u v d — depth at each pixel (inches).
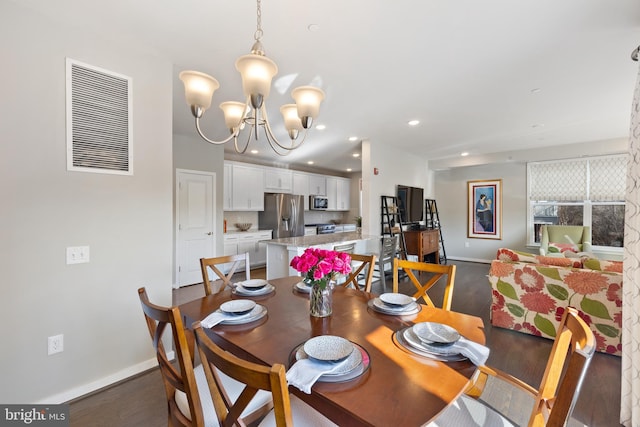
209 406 48.8
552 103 128.0
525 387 49.1
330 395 34.4
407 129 168.6
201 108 64.3
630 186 66.3
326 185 308.0
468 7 68.1
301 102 68.7
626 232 67.0
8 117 66.9
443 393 34.9
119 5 67.8
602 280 98.7
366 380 37.3
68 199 75.4
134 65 86.6
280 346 46.6
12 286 67.7
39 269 71.2
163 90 92.7
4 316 66.8
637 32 77.0
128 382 83.8
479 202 271.1
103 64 80.6
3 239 66.7
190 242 188.1
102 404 74.4
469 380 37.7
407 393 34.8
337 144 205.8
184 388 41.8
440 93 117.4
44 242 71.9
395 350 45.0
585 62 93.3
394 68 97.0
